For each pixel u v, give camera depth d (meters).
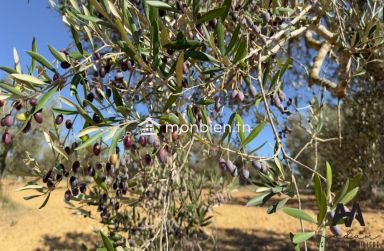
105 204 1.24
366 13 1.01
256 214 6.92
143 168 1.12
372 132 2.22
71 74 0.56
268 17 0.71
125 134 0.57
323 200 0.46
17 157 6.32
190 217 1.63
